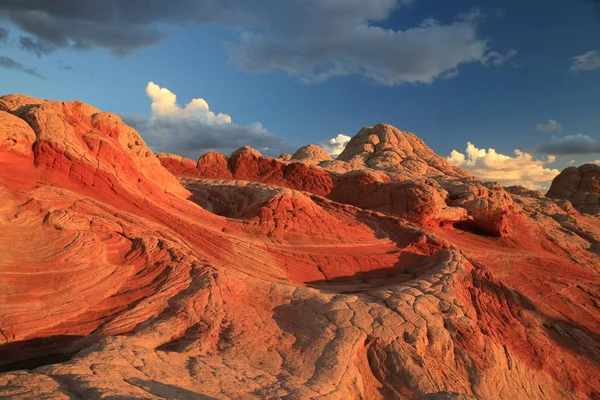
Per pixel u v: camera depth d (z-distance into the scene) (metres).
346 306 13.88
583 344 17.27
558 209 43.19
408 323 13.58
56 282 12.34
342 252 20.84
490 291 18.28
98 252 13.98
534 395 13.92
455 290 16.61
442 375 12.52
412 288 15.96
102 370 8.32
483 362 13.51
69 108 18.92
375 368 12.20
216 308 12.99
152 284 13.68
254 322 12.95
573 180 58.59
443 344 13.51
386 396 11.51
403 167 49.81
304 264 19.17
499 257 28.19
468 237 31.89
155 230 16.56
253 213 22.31
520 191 51.09
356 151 56.25
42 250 12.97
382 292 15.33
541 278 25.38
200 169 35.50
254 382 9.71
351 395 10.57
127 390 7.45
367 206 32.78
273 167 35.66
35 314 11.38
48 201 14.89
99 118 19.75
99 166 17.84
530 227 35.38
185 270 14.40
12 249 12.46
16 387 6.86
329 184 35.00
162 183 22.28
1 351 10.56
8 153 15.72
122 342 10.20
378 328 13.09
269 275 17.56
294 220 21.89
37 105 17.73
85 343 11.08
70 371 7.95
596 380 15.58
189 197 24.27
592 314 21.78
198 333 12.02
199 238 18.03
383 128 58.84
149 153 22.11
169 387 8.40
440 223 31.91
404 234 24.09
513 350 15.11
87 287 12.75
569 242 35.31
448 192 35.16
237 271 15.34
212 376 9.55
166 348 11.27
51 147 16.80
